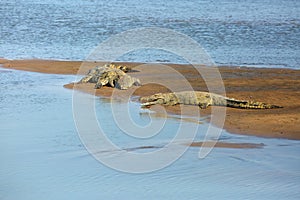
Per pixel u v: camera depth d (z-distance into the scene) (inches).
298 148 2106.3
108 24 6594.5
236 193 1625.2
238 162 1927.9
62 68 3949.3
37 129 2326.5
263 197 1606.8
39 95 3024.1
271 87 3289.9
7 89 3186.5
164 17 7544.3
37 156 1963.6
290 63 4291.3
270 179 1756.9
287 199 1588.3
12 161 1903.3
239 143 2171.5
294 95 3041.3
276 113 2623.0
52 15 7588.6
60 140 2170.3
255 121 2482.8
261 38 5664.4
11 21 6752.0
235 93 3083.2
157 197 1596.9
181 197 1603.1
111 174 1787.6
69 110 2679.6
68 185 1683.1
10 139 2175.2
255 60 4389.8
